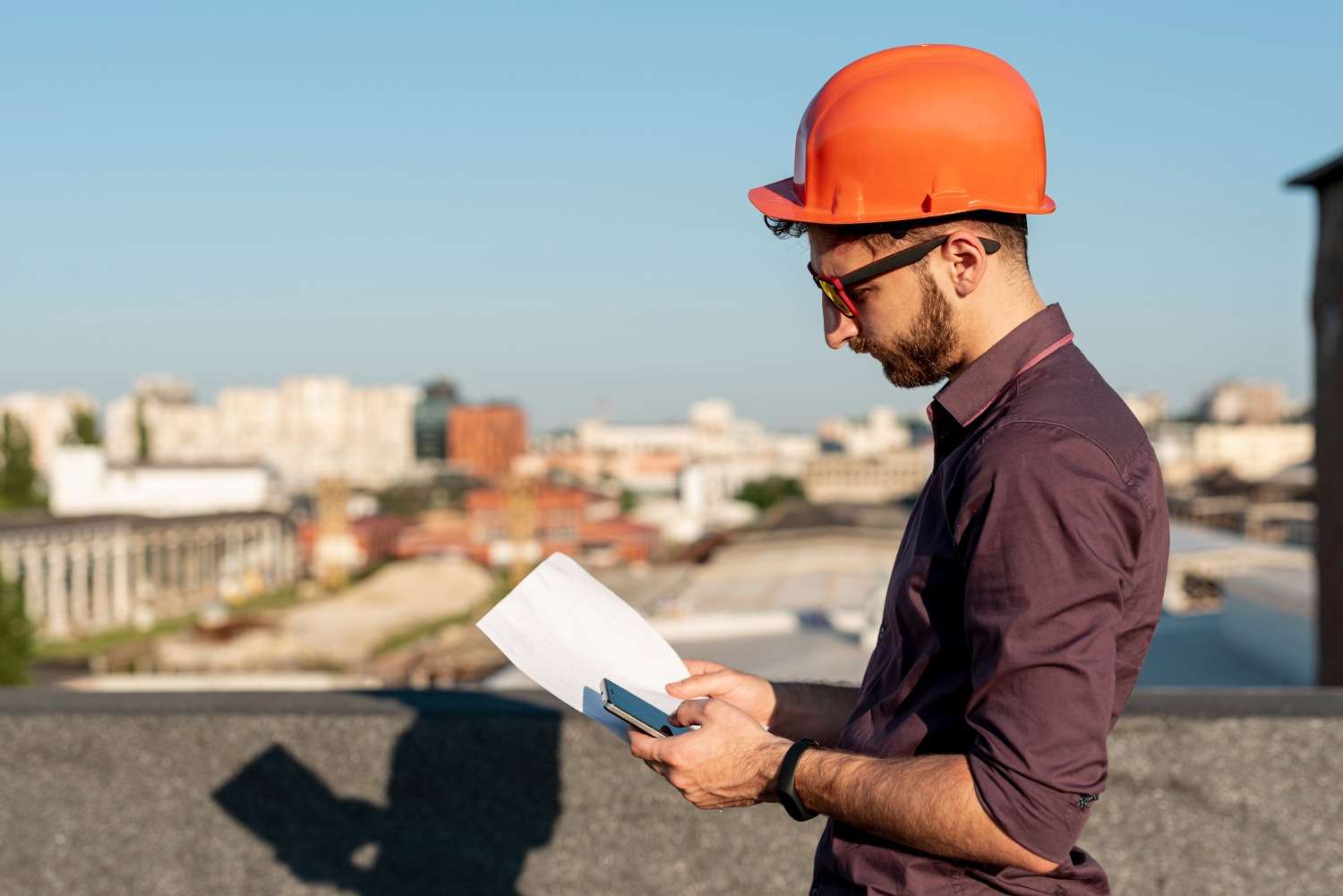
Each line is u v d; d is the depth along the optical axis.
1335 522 8.01
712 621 12.75
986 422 1.34
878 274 1.39
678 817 2.43
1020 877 1.29
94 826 2.52
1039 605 1.19
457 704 2.53
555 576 1.78
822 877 1.43
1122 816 2.35
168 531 96.75
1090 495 1.21
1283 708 2.37
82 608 82.88
